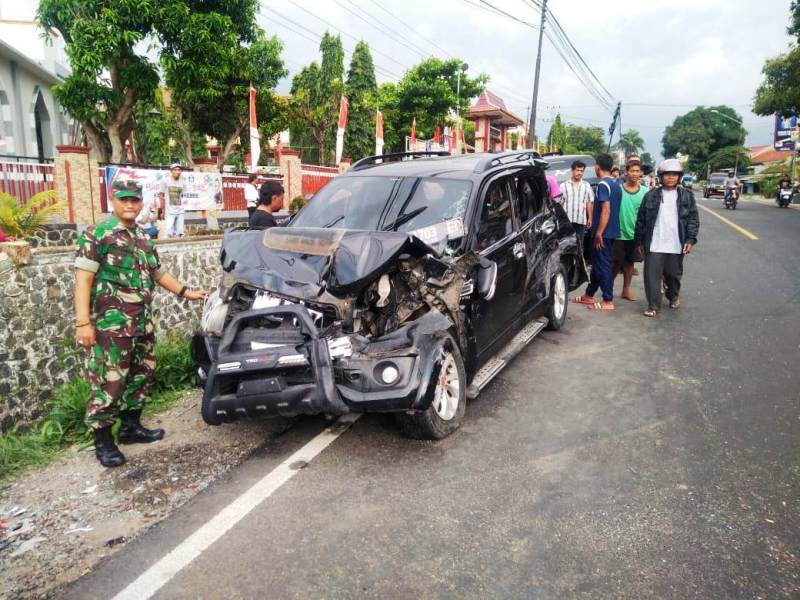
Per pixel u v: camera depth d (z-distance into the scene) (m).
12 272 4.39
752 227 18.45
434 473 3.72
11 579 2.85
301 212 5.46
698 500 3.39
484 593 2.65
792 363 5.73
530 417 4.59
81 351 4.77
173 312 6.29
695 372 5.55
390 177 5.45
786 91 30.48
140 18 14.16
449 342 4.20
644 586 2.68
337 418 4.58
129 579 2.80
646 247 7.70
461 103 31.80
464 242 4.79
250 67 16.97
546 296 6.46
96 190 11.62
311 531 3.13
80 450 4.24
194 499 3.51
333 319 3.94
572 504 3.36
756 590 2.65
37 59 19.92
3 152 17.27
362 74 31.20
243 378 3.82
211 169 15.73
